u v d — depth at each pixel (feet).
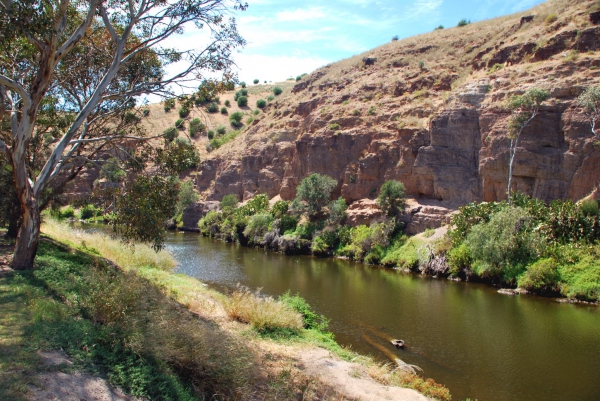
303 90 224.33
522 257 81.56
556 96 104.99
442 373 41.65
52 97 47.73
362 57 210.18
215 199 205.77
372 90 171.22
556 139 102.42
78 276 39.58
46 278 36.42
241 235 150.71
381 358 44.45
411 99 152.25
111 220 45.06
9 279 34.09
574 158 97.60
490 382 39.81
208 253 124.26
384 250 112.68
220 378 26.50
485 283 85.46
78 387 20.71
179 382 25.13
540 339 51.65
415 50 190.08
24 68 45.06
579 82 103.09
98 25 48.32
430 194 124.98
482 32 172.96
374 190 138.51
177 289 52.11
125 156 48.11
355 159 147.23
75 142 40.88
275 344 39.75
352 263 112.88
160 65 49.78
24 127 35.19
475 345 49.42
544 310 64.69
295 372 32.30
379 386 34.09
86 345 24.75
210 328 33.94
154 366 25.12
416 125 134.00
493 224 86.79
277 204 151.94
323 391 29.94
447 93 142.41
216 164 219.61
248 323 44.27
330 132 155.94
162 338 27.55
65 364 22.08
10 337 23.40
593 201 84.84
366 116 154.71
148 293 37.01
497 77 122.72
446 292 77.00
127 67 48.70
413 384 36.22
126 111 51.29
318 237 129.18
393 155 135.85
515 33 141.28
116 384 22.41
